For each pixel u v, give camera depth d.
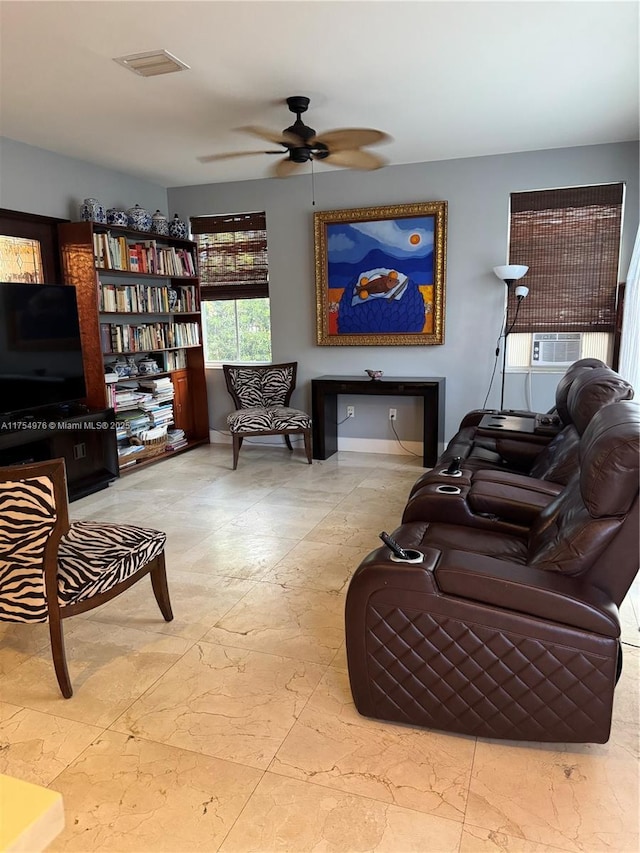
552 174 4.80
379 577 1.86
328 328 5.64
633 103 3.71
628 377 4.35
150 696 2.14
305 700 2.10
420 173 5.16
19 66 3.03
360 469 5.19
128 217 5.09
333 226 5.45
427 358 5.43
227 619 2.67
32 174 4.44
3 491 1.95
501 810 1.62
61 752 1.86
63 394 4.41
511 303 5.09
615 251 4.78
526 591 1.74
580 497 2.04
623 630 2.51
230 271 5.99
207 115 3.79
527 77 3.27
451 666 1.84
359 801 1.66
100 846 1.53
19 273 4.37
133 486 4.77
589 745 1.87
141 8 2.47
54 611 2.07
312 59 3.00
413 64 3.07
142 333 5.30
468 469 3.16
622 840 1.53
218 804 1.66
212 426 6.30
